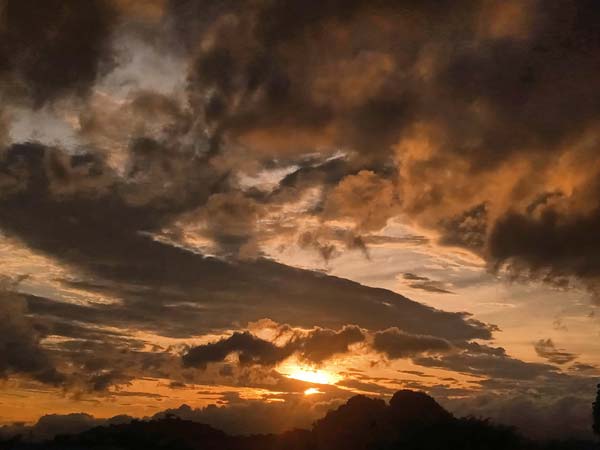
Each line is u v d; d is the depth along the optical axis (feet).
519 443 303.68
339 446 321.52
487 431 306.96
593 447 290.56
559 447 295.89
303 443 336.29
